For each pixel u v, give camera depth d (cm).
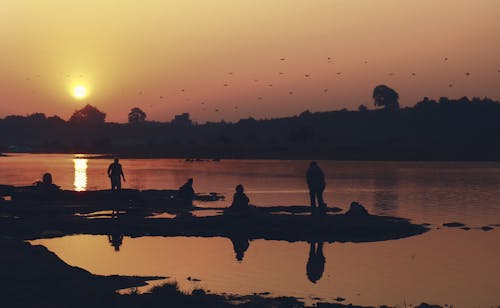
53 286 1349
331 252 1947
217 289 1458
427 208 3045
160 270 1678
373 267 1719
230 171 6538
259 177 5503
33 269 1448
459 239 2172
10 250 1544
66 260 1819
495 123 18188
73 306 1208
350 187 4297
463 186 4366
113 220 2603
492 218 2681
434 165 7781
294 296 1399
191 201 3397
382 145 12375
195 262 1791
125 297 1272
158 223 2498
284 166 7731
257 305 1263
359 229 2322
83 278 1465
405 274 1630
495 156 9500
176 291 1291
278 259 1838
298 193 3869
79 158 11694
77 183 4847
